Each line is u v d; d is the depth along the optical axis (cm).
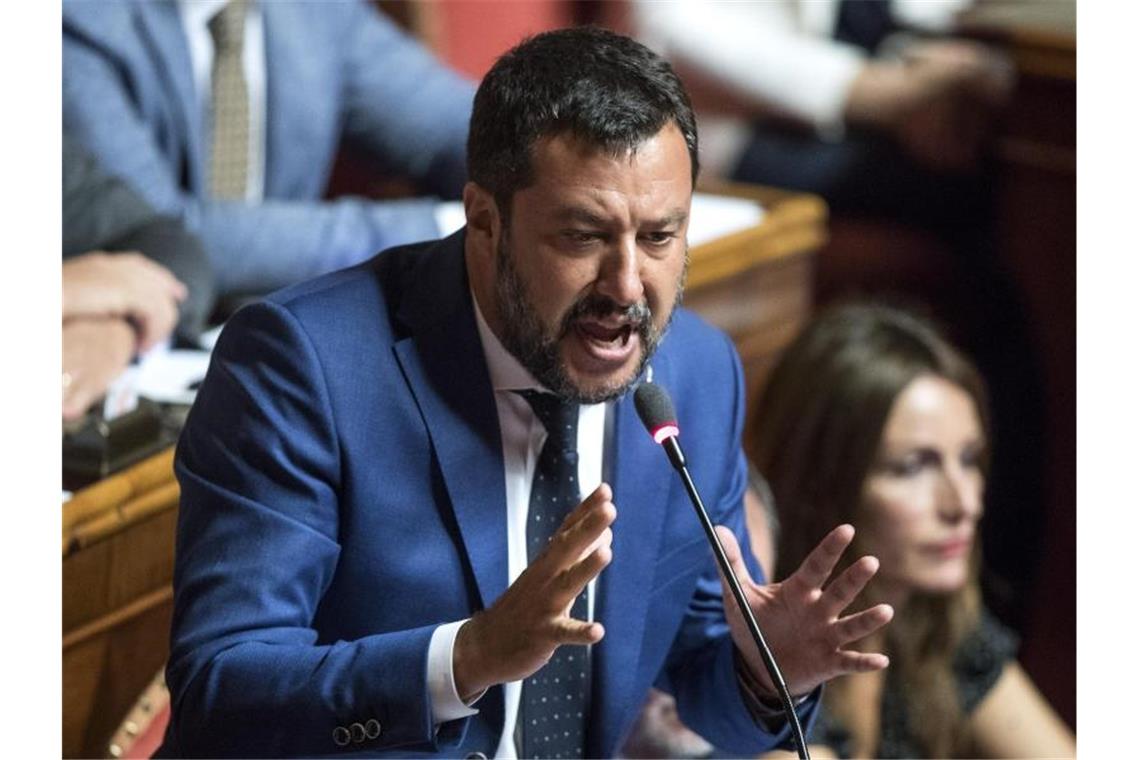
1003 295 1292
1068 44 1240
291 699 504
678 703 611
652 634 586
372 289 564
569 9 1330
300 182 1055
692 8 1384
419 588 546
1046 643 1211
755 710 574
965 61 1326
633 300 507
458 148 1091
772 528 822
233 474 538
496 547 552
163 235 875
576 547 479
